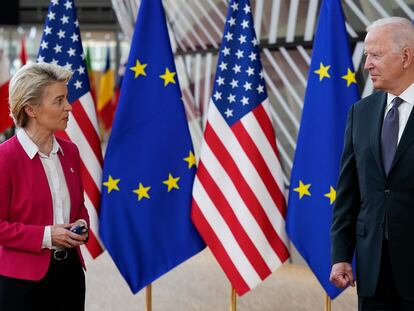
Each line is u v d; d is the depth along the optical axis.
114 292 8.12
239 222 5.38
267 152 5.41
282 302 7.77
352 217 4.14
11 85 3.68
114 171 5.45
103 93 25.55
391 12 7.25
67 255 3.74
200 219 5.40
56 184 3.72
